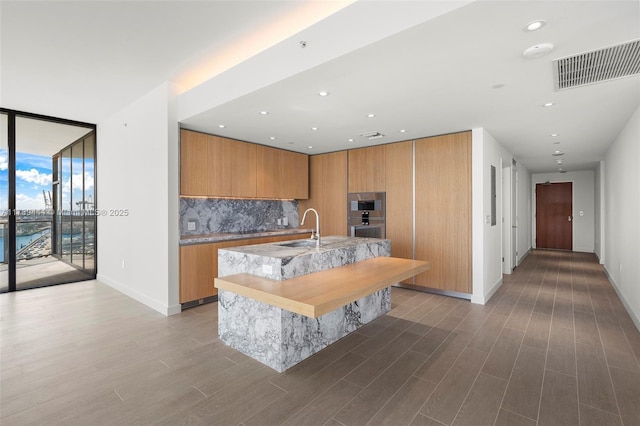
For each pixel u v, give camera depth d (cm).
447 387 225
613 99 312
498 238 517
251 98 306
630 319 361
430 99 312
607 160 590
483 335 317
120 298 439
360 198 550
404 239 496
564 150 586
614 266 505
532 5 166
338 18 220
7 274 468
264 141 502
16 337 308
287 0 223
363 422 189
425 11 181
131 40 274
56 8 226
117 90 393
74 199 530
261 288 231
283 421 189
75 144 529
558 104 327
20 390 221
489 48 212
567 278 573
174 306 378
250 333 272
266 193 529
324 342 290
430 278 469
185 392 219
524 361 262
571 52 218
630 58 226
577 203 930
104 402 208
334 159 588
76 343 296
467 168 436
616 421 189
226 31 262
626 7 169
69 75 345
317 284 243
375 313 366
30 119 483
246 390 221
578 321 354
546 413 196
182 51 295
